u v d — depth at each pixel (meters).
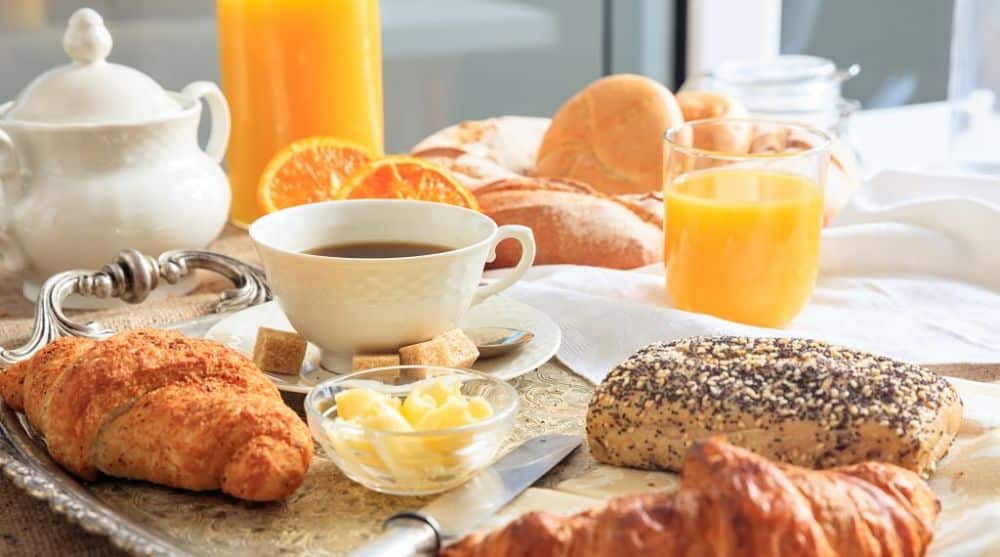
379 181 0.98
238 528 0.71
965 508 0.71
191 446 0.72
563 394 0.82
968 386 0.80
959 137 1.54
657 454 0.74
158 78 1.53
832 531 0.64
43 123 0.92
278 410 0.73
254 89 1.06
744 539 0.63
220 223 0.99
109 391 0.73
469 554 0.65
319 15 1.05
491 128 1.17
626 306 0.88
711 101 1.13
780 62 1.21
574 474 0.75
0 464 0.74
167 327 0.88
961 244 0.99
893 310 0.94
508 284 0.86
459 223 0.85
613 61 1.72
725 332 0.85
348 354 0.82
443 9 1.62
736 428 0.73
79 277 0.90
